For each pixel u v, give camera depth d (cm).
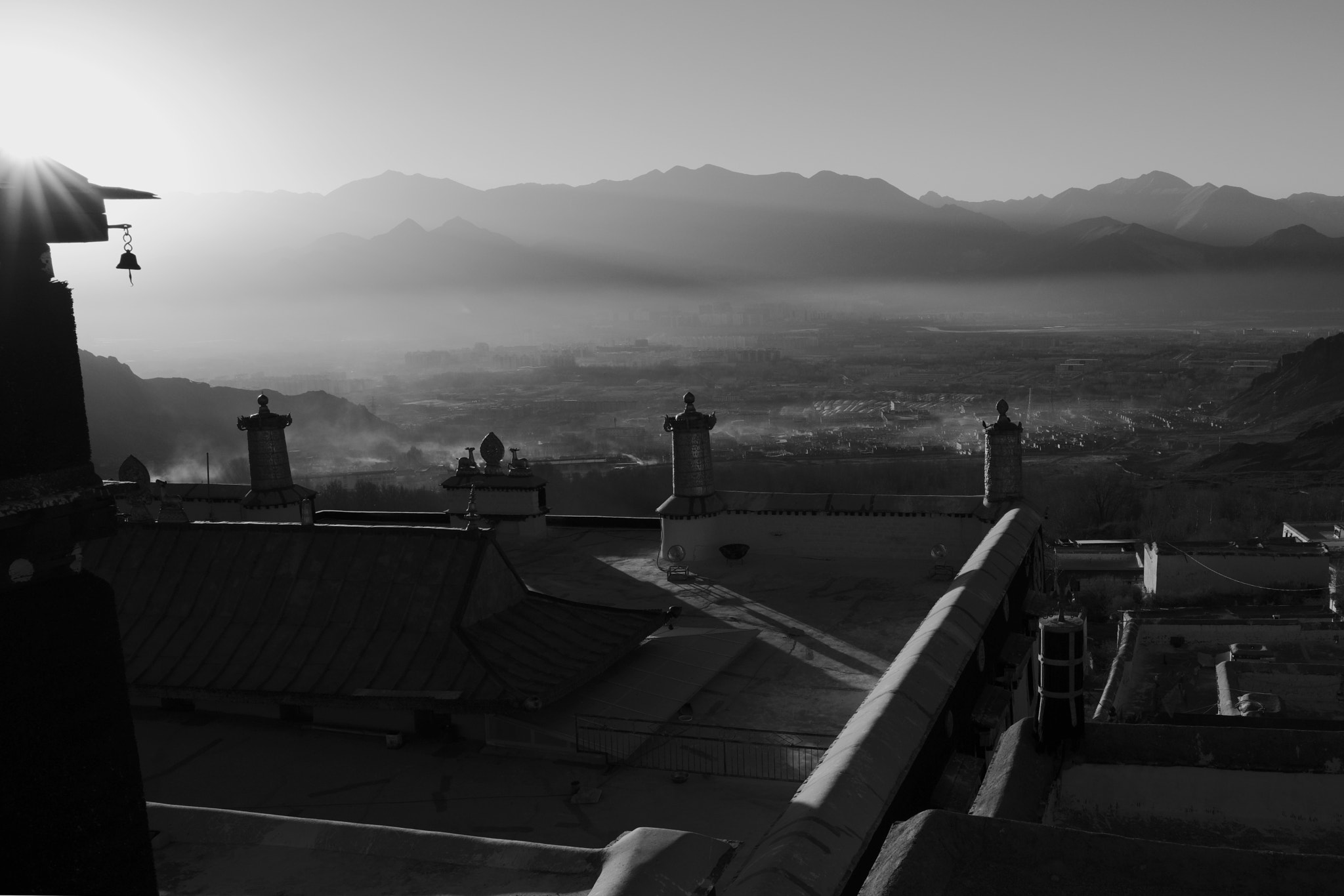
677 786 1017
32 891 424
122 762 457
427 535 1246
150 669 1205
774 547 1872
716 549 1867
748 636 1402
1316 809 604
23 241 407
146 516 1802
